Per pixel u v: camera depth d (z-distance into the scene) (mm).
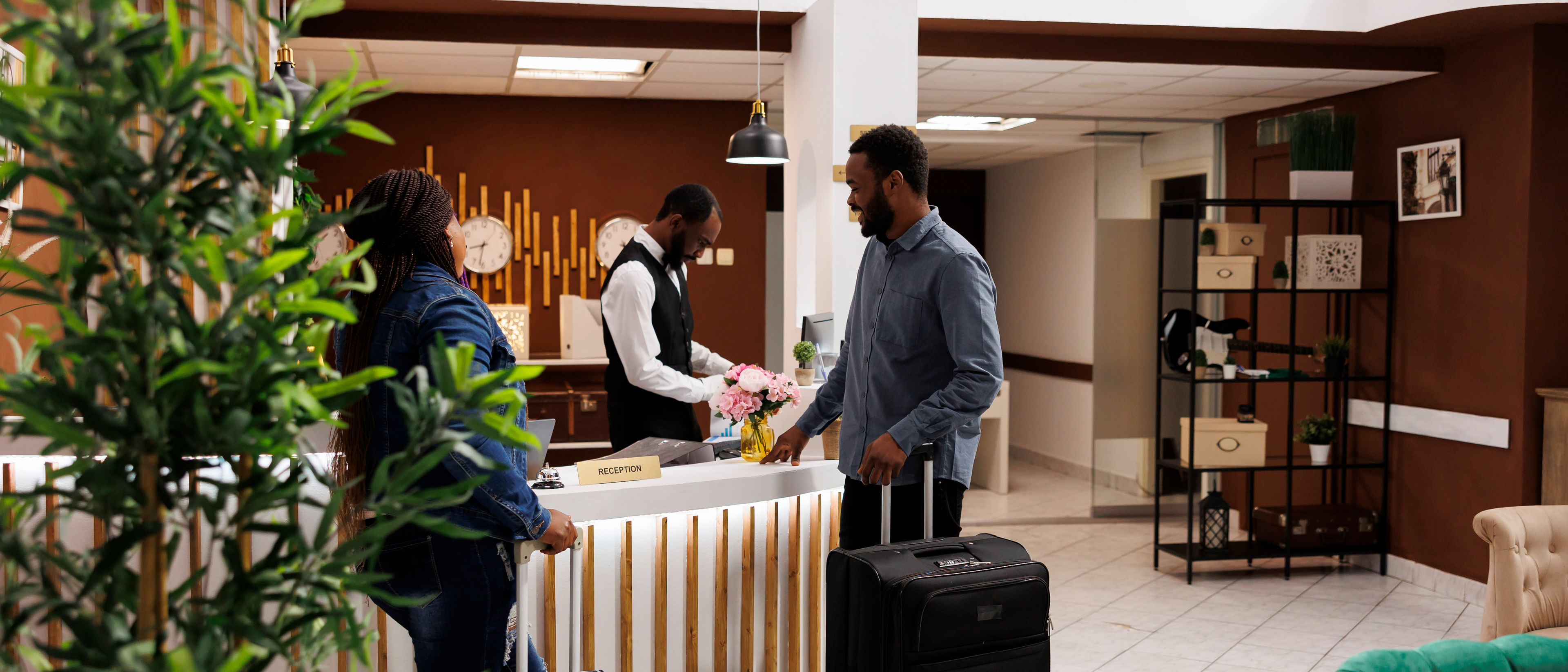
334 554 917
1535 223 4906
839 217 4551
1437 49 5355
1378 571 5852
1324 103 6293
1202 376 5871
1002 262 10141
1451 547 5371
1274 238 6629
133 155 802
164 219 828
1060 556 6180
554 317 6844
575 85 6324
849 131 4547
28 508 1007
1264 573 5809
